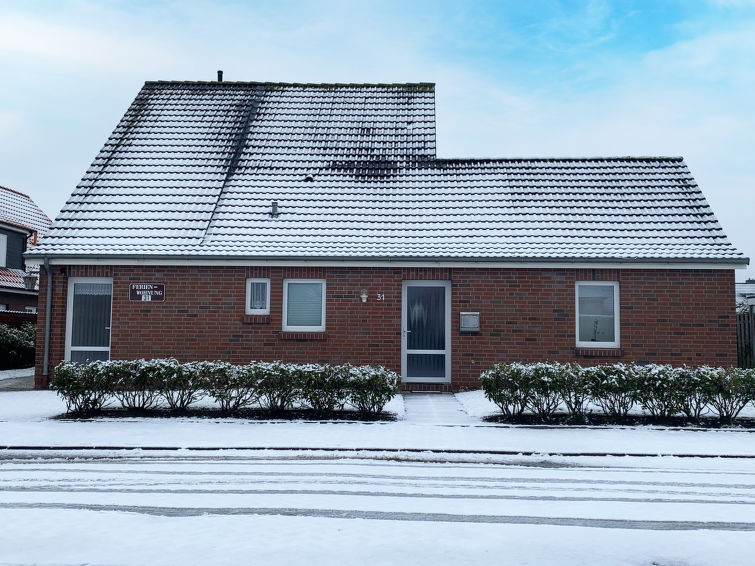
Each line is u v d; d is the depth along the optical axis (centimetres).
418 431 1023
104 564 500
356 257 1410
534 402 1119
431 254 1416
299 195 1587
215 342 1433
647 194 1588
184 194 1570
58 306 1446
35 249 1423
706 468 839
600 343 1434
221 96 1888
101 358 1458
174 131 1753
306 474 792
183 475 782
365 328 1438
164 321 1435
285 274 1449
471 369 1430
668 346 1409
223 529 579
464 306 1437
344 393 1134
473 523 605
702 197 1564
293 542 549
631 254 1409
